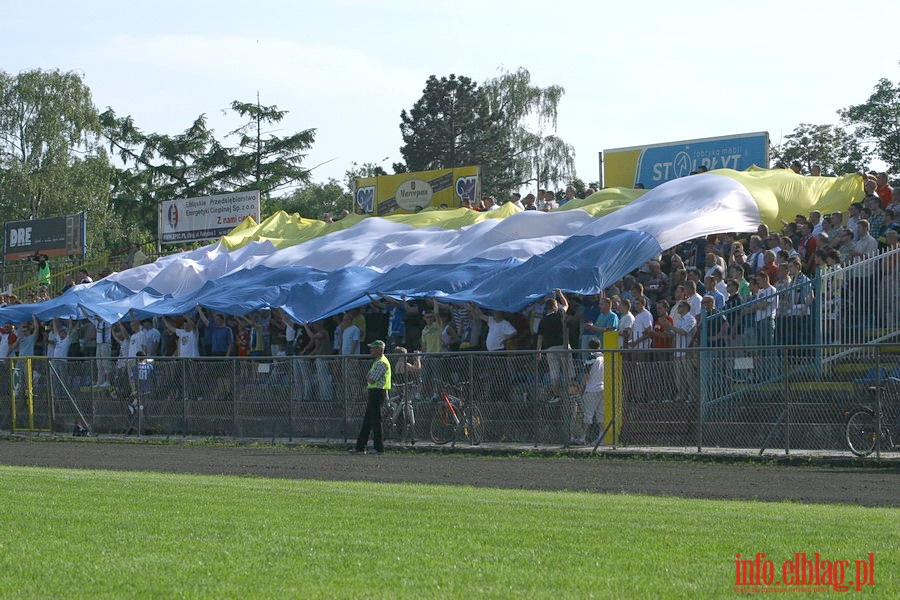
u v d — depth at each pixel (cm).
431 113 9106
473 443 2344
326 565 902
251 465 2061
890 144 6775
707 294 2470
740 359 2055
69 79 9388
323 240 3906
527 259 3027
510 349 2722
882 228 2669
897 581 824
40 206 9062
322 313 3078
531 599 766
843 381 1945
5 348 3903
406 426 2442
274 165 8812
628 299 2744
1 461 2266
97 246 9038
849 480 1662
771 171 3372
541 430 2259
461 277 2988
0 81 9356
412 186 4775
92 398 2914
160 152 9269
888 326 2252
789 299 2305
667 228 2903
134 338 3447
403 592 793
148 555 957
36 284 5359
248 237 4225
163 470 1994
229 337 3338
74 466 2109
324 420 2538
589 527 1114
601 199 3556
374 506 1320
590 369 2203
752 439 2030
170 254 4734
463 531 1091
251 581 836
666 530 1088
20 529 1121
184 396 2762
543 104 9112
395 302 2966
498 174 8894
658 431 2128
